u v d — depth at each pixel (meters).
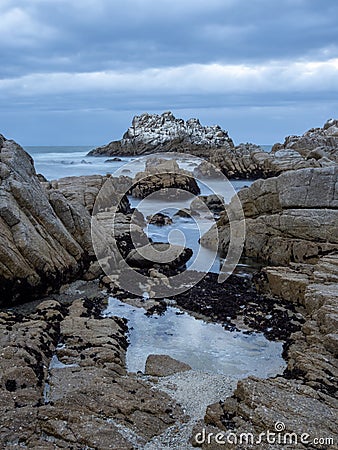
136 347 10.67
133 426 7.08
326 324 9.70
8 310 12.68
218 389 8.52
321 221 16.55
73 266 14.77
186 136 68.12
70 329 10.67
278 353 10.45
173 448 6.74
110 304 13.48
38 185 16.59
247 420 6.98
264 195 19.12
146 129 70.25
